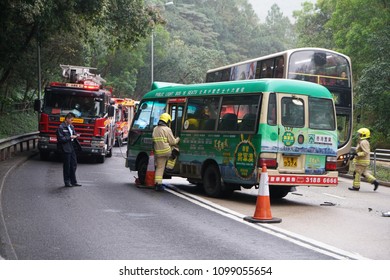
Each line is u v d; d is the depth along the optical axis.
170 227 9.86
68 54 36.69
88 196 13.20
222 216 11.16
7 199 12.32
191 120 14.76
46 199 12.49
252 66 21.11
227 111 13.56
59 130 14.67
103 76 64.44
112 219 10.42
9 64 26.09
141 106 16.89
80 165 22.16
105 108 23.12
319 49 19.61
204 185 14.16
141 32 29.20
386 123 33.97
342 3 41.00
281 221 10.84
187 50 84.62
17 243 8.33
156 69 79.44
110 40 31.30
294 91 12.88
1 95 33.97
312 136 12.98
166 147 14.54
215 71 24.58
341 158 20.78
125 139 37.94
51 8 20.11
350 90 20.12
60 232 9.13
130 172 19.88
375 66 32.84
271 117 12.55
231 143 13.20
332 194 16.62
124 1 27.70
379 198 16.03
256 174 12.46
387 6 38.69
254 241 8.94
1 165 18.84
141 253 7.91
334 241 9.20
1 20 20.33
